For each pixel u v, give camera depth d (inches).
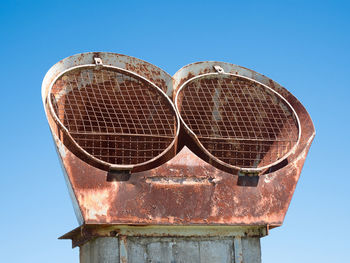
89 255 427.8
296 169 449.1
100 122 478.0
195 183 422.9
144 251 415.5
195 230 427.8
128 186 410.3
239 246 431.8
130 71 477.4
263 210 430.9
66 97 458.0
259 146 492.7
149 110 472.4
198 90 493.7
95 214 398.6
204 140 484.7
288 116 491.5
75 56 468.8
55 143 408.8
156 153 459.5
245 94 500.7
